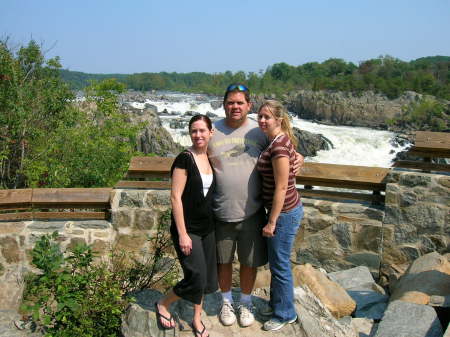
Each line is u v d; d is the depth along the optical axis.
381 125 54.41
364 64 102.81
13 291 4.25
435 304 3.60
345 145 34.16
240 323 3.18
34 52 10.55
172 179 2.90
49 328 3.51
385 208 4.57
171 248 4.67
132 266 4.30
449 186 4.33
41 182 8.94
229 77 111.06
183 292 2.92
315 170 4.74
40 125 9.99
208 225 2.93
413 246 4.50
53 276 3.54
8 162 9.65
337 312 3.81
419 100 63.25
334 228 4.69
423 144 4.45
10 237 4.40
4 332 3.67
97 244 4.56
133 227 4.61
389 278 4.57
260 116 2.90
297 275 4.11
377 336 3.20
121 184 4.70
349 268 4.70
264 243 3.10
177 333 3.05
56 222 4.54
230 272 3.18
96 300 3.46
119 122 11.20
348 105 56.88
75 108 11.07
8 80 9.61
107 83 12.18
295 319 3.20
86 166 9.37
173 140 27.44
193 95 77.06
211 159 2.99
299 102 62.12
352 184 4.74
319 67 122.25
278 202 2.82
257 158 2.96
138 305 3.33
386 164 31.36
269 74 110.94
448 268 4.05
